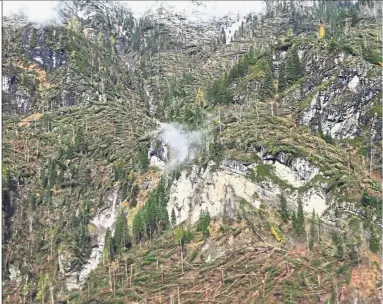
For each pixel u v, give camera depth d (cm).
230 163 13662
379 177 13288
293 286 10838
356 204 12188
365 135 14188
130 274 12738
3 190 15300
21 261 14350
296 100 15562
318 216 12400
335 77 15212
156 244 13338
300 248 11744
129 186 15738
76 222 15225
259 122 14875
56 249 14575
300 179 13112
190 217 13600
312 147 13850
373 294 10394
